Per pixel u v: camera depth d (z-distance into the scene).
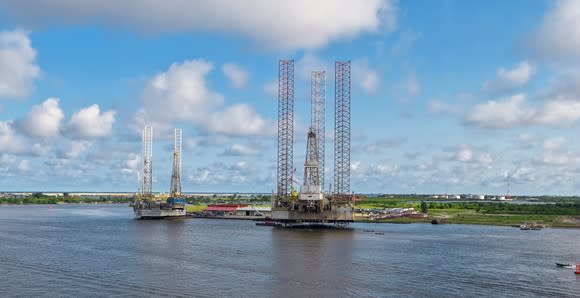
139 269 99.88
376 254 122.75
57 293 80.12
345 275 93.81
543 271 100.69
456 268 103.19
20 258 115.50
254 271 97.50
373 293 79.94
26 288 83.62
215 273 95.44
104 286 84.81
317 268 101.06
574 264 109.00
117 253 123.75
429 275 94.94
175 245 141.38
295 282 87.44
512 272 99.25
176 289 82.38
